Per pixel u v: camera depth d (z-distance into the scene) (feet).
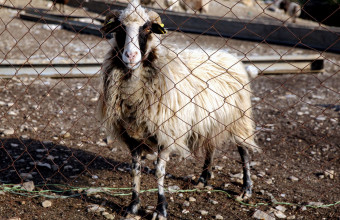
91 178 9.06
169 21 25.20
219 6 36.40
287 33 22.25
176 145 7.82
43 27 24.47
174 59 7.86
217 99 8.35
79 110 12.55
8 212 7.54
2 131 10.75
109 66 7.72
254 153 10.66
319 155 10.55
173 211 7.96
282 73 18.17
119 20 7.54
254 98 14.61
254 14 35.24
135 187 7.86
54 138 10.75
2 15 26.55
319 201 8.49
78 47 20.04
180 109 7.34
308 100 14.51
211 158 9.00
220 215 7.79
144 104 7.54
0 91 13.23
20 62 14.33
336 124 12.35
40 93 13.46
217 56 8.82
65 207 7.86
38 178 8.86
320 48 21.01
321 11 32.99
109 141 10.66
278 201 8.45
